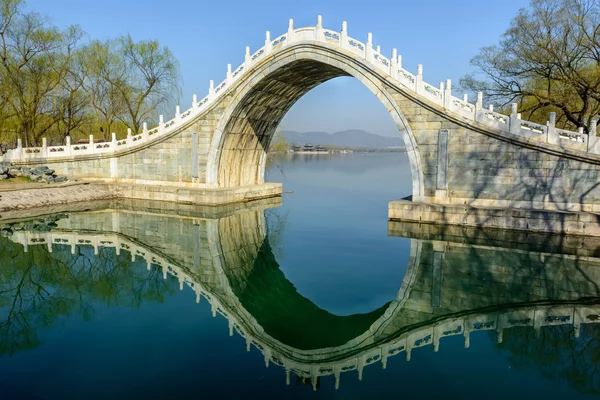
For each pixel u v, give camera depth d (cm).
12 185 3102
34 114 4206
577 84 2991
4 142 4906
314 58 2759
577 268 1755
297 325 1329
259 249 2167
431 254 1970
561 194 2181
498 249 2011
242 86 3075
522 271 1738
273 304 1510
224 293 1623
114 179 3675
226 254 2127
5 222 2681
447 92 2372
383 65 2547
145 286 1688
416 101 2458
